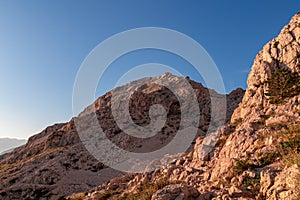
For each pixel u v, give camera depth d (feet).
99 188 100.32
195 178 63.93
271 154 54.80
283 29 124.88
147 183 69.51
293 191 35.99
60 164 195.72
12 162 276.00
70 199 105.19
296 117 71.97
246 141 68.03
